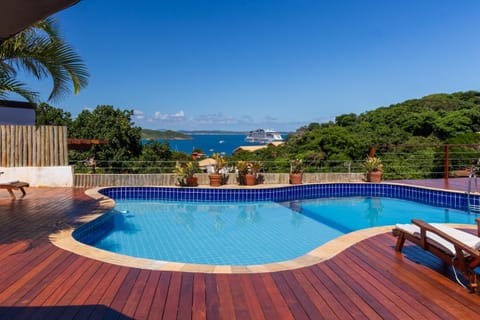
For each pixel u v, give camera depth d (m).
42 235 4.98
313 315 2.65
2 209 6.88
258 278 3.40
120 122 17.27
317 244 6.08
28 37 5.41
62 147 9.99
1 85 5.70
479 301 2.91
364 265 3.80
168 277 3.38
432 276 3.48
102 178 10.20
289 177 11.41
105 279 3.31
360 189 11.44
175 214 8.39
